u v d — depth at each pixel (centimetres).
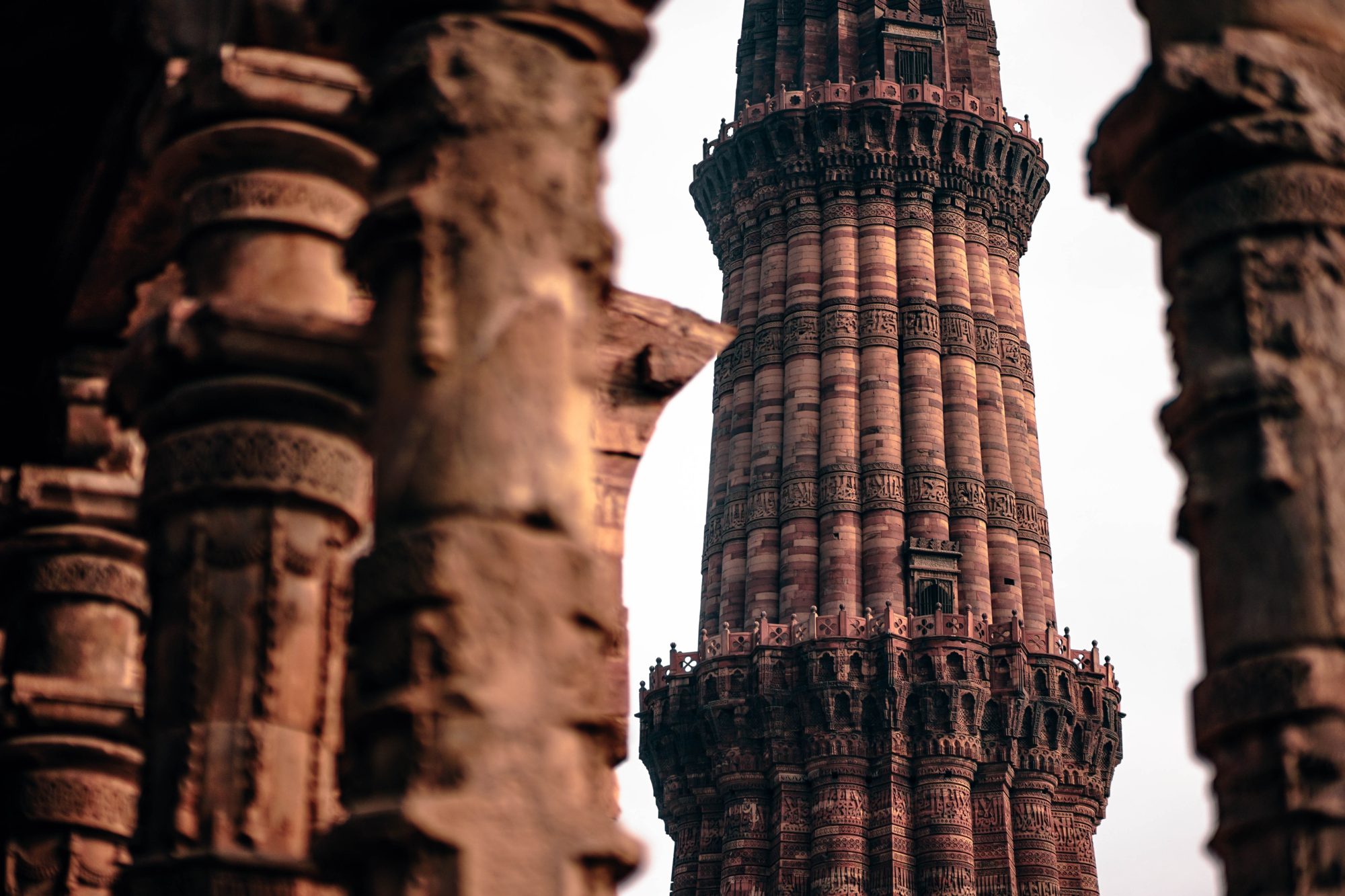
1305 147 634
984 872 6266
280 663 746
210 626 749
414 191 627
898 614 6456
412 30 658
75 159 1127
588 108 657
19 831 1070
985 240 7381
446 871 548
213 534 754
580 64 662
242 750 735
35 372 1265
